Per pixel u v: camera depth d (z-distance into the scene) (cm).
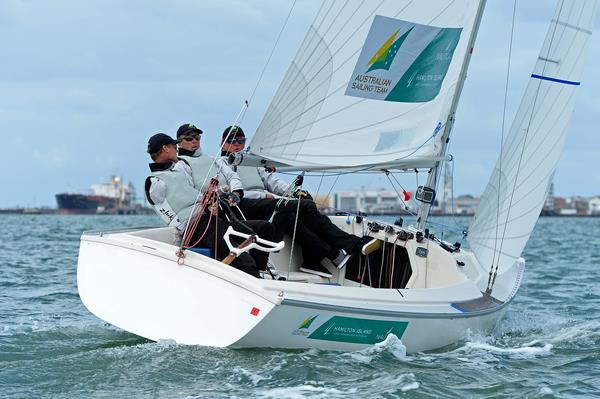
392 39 1638
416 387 1329
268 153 1538
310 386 1302
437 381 1389
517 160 2038
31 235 7100
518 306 2508
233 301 1382
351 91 1614
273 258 1816
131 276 1462
